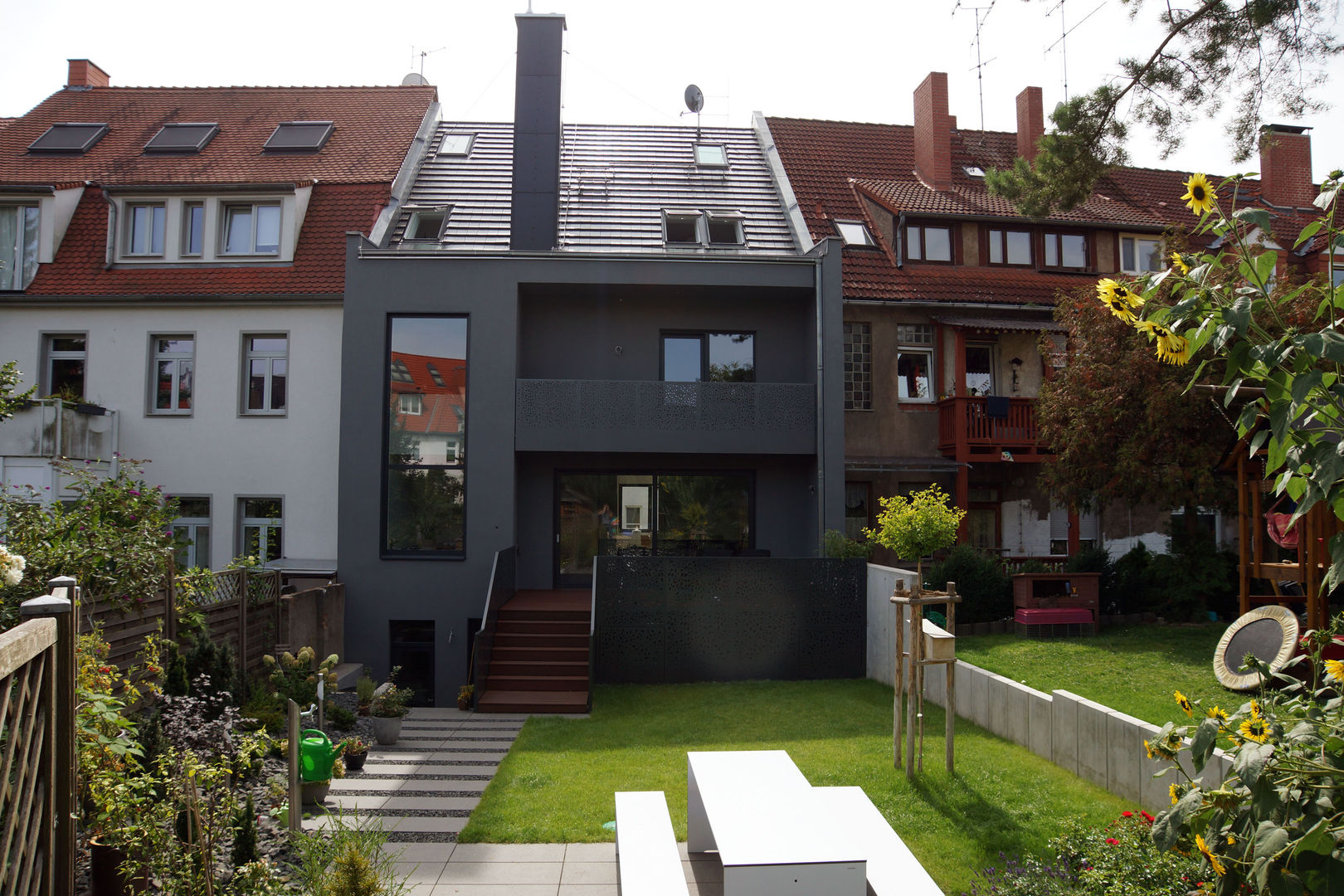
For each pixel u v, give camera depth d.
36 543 8.88
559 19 18.64
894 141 24.23
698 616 14.52
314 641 14.30
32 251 18.39
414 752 10.62
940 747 9.73
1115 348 14.82
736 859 4.80
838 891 4.77
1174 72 10.79
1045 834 7.13
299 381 18.08
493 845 7.42
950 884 6.36
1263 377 3.29
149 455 18.02
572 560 18.06
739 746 10.22
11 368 11.18
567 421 16.39
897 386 19.39
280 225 18.80
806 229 19.08
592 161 21.89
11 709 3.08
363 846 5.94
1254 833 3.09
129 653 9.48
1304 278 19.30
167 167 20.14
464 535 16.03
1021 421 18.75
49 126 21.64
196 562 18.05
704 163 22.14
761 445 16.80
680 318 18.25
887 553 18.66
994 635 14.74
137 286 18.14
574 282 16.53
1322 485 3.02
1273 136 10.59
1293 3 9.82
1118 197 23.28
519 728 11.86
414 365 16.33
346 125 22.19
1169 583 15.47
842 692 13.21
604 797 8.48
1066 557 19.70
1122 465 14.23
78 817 6.13
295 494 17.95
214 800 6.56
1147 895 5.06
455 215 19.06
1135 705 9.78
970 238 20.41
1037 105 22.66
